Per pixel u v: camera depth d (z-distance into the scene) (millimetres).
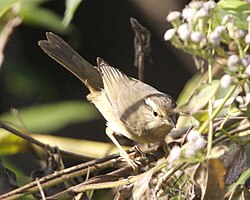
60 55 12078
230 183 8586
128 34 20641
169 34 8203
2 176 9969
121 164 10141
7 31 11672
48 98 18562
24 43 19453
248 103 8320
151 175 8414
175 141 9992
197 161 8008
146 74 20062
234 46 8445
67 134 18781
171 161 7875
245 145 8812
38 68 19641
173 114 10828
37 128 12992
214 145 8719
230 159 8609
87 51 20875
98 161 9508
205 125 8227
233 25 8242
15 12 11734
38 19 12711
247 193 8523
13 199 9305
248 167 9367
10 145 11766
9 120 13062
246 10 9086
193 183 8312
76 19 20688
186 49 8234
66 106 13273
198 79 11594
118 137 12031
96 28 20938
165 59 19984
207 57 8195
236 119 9375
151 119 10969
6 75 18188
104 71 12023
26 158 16031
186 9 8312
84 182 9211
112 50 20797
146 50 10922
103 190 11664
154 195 8406
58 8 19531
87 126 18719
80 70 12141
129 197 8648
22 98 18359
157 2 19594
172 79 19984
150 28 19984
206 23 8359
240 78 7984
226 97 8109
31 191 9312
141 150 10062
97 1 20594
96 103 12195
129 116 11188
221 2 9148
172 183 8977
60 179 9352
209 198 8141
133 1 20078
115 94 11680
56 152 10172
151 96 11234
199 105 8180
